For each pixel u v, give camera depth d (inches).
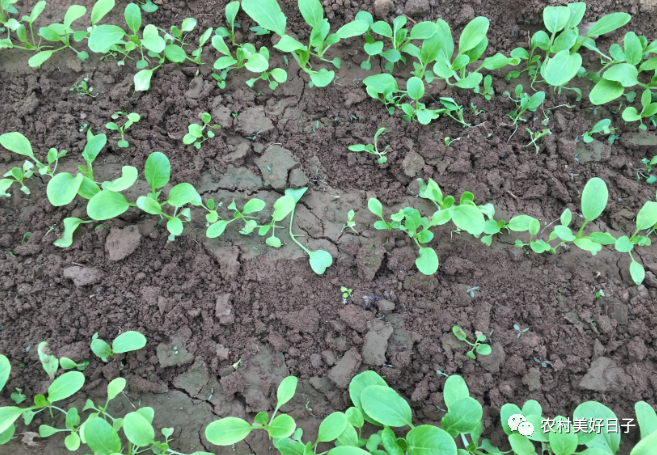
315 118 21.8
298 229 20.4
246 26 22.4
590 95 21.2
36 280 19.1
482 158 21.4
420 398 18.5
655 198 21.0
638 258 20.4
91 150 19.3
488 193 21.0
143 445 16.2
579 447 17.9
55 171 20.3
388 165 21.4
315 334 19.2
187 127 21.2
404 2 22.8
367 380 17.6
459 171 21.0
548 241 20.1
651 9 22.9
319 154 21.4
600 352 19.1
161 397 18.4
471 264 20.0
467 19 22.9
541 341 19.2
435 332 19.3
